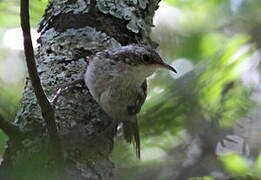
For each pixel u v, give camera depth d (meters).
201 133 11.04
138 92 7.90
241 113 11.30
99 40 7.63
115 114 7.61
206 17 14.17
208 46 13.37
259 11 13.80
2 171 6.64
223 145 11.09
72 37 7.59
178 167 11.03
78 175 6.67
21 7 5.73
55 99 7.14
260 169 10.95
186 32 13.97
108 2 7.86
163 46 13.68
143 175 10.82
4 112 9.75
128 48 7.74
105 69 7.47
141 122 9.33
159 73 11.91
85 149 6.89
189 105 9.99
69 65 7.45
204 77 10.45
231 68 10.91
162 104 9.58
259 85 11.62
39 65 7.53
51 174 6.45
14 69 13.57
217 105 10.98
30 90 7.33
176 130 10.45
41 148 6.62
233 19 13.82
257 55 11.88
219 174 10.94
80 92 7.36
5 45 13.28
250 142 11.47
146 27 8.13
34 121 6.96
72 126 7.02
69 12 7.77
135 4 8.02
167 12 14.16
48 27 7.85
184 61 13.15
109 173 7.04
